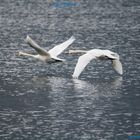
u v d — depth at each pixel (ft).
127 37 219.20
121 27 242.37
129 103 146.41
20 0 320.29
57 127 133.49
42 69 173.58
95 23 253.44
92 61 181.98
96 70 172.55
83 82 161.27
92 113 140.56
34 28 241.96
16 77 166.20
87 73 169.58
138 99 149.07
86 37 221.05
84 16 272.92
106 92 153.69
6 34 226.99
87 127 133.39
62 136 129.18
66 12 285.43
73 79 163.84
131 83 160.86
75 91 154.30
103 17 269.64
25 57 185.68
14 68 174.50
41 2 315.78
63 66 176.76
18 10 289.74
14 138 128.57
